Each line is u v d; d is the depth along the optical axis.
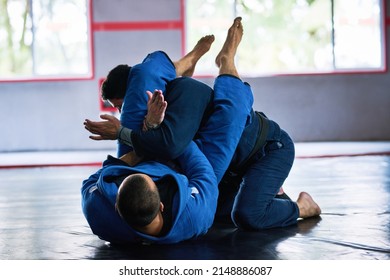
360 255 4.36
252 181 5.05
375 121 14.36
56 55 14.45
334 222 5.38
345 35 14.67
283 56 15.35
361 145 13.08
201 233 4.68
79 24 14.44
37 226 5.67
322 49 15.20
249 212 4.98
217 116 4.82
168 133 4.56
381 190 7.16
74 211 6.40
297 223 5.35
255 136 5.03
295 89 14.29
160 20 14.02
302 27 15.26
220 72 5.09
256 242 4.74
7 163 11.55
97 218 4.54
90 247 4.78
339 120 14.33
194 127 4.67
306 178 8.45
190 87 4.75
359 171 9.00
